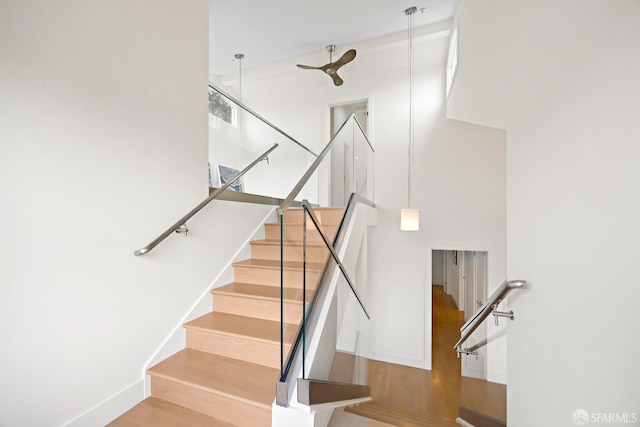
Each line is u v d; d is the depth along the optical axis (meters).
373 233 4.61
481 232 4.12
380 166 4.61
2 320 1.20
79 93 1.49
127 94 1.74
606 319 0.87
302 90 5.19
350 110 5.75
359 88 4.79
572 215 1.06
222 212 2.58
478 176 4.14
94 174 1.56
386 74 4.62
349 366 2.30
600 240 0.90
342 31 3.88
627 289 0.78
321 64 4.61
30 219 1.29
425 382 3.90
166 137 2.02
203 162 2.35
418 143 4.42
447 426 2.32
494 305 1.83
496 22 1.97
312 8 3.42
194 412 1.63
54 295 1.38
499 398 3.16
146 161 1.87
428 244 4.35
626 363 0.79
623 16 0.80
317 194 3.04
